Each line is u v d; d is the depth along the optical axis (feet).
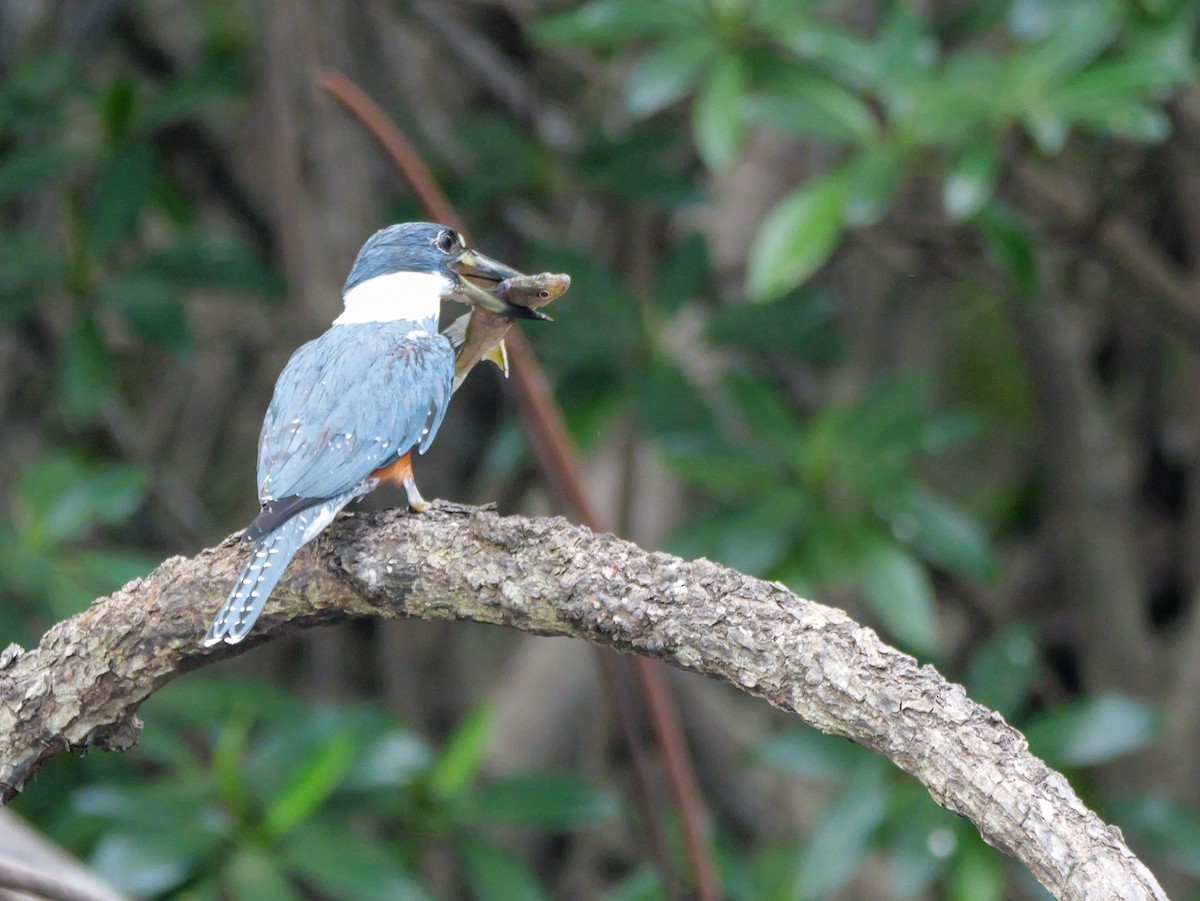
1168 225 51.52
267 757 36.32
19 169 41.11
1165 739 48.80
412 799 37.35
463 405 49.93
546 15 48.39
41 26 49.73
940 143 35.29
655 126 45.19
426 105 49.98
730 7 36.27
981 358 58.03
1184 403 53.67
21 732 21.43
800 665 17.56
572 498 30.30
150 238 53.36
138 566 37.55
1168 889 45.83
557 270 39.91
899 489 38.17
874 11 45.47
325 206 42.45
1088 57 35.88
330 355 26.04
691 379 41.24
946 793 16.65
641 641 18.58
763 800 48.52
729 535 37.24
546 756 47.16
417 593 19.99
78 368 42.04
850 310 50.67
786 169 48.21
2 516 42.70
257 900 33.35
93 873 33.68
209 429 54.29
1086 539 50.57
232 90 42.93
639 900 37.58
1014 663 38.14
